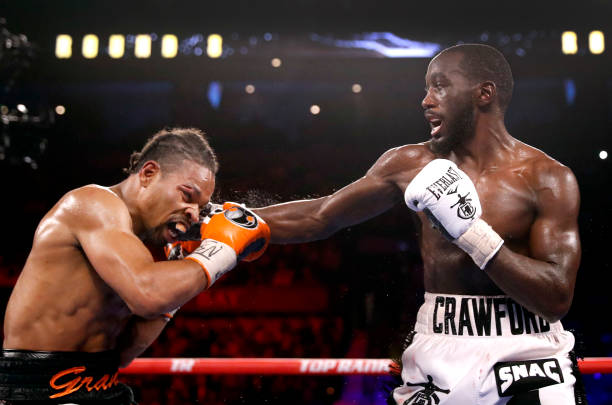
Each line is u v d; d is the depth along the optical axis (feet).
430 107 8.34
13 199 33.47
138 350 8.20
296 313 26.27
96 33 35.09
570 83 37.14
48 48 34.73
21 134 28.76
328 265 27.84
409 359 8.27
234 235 7.53
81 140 38.04
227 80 36.22
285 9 35.29
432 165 7.52
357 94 38.93
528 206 7.94
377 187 9.10
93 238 7.12
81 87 39.32
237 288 26.61
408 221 28.60
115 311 7.70
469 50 8.36
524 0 33.88
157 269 6.91
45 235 7.38
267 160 35.83
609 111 36.40
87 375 7.29
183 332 25.53
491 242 7.23
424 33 35.78
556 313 7.41
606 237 12.58
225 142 37.52
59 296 7.32
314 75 36.68
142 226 7.87
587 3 33.42
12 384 7.06
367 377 20.54
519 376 7.52
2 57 28.19
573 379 7.79
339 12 35.58
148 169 7.79
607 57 33.86
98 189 7.57
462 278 8.11
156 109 39.70
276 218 9.38
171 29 35.50
